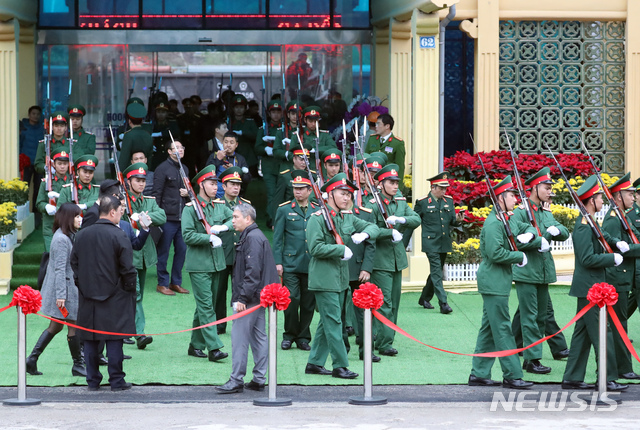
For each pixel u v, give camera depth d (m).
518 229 14.16
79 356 14.02
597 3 24.70
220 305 16.42
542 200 14.77
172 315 17.56
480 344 13.66
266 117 26.58
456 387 13.59
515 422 11.60
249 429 11.16
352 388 13.48
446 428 11.28
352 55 27.17
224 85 29.20
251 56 29.14
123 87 27.02
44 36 26.66
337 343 13.79
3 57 21.27
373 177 16.47
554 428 11.34
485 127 24.83
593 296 12.84
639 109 25.00
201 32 27.17
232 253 16.17
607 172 25.38
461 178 23.19
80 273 13.06
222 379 13.80
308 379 13.84
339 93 27.22
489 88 24.75
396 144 21.33
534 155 23.95
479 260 20.14
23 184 21.41
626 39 24.88
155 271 21.20
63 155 18.30
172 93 29.09
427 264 20.03
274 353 12.61
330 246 13.55
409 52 24.25
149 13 27.03
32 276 19.56
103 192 14.13
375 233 14.53
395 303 15.54
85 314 13.06
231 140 20.53
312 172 18.39
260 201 27.81
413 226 15.84
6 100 21.31
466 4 24.62
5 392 13.19
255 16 27.22
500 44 24.98
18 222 20.91
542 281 14.23
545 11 24.62
